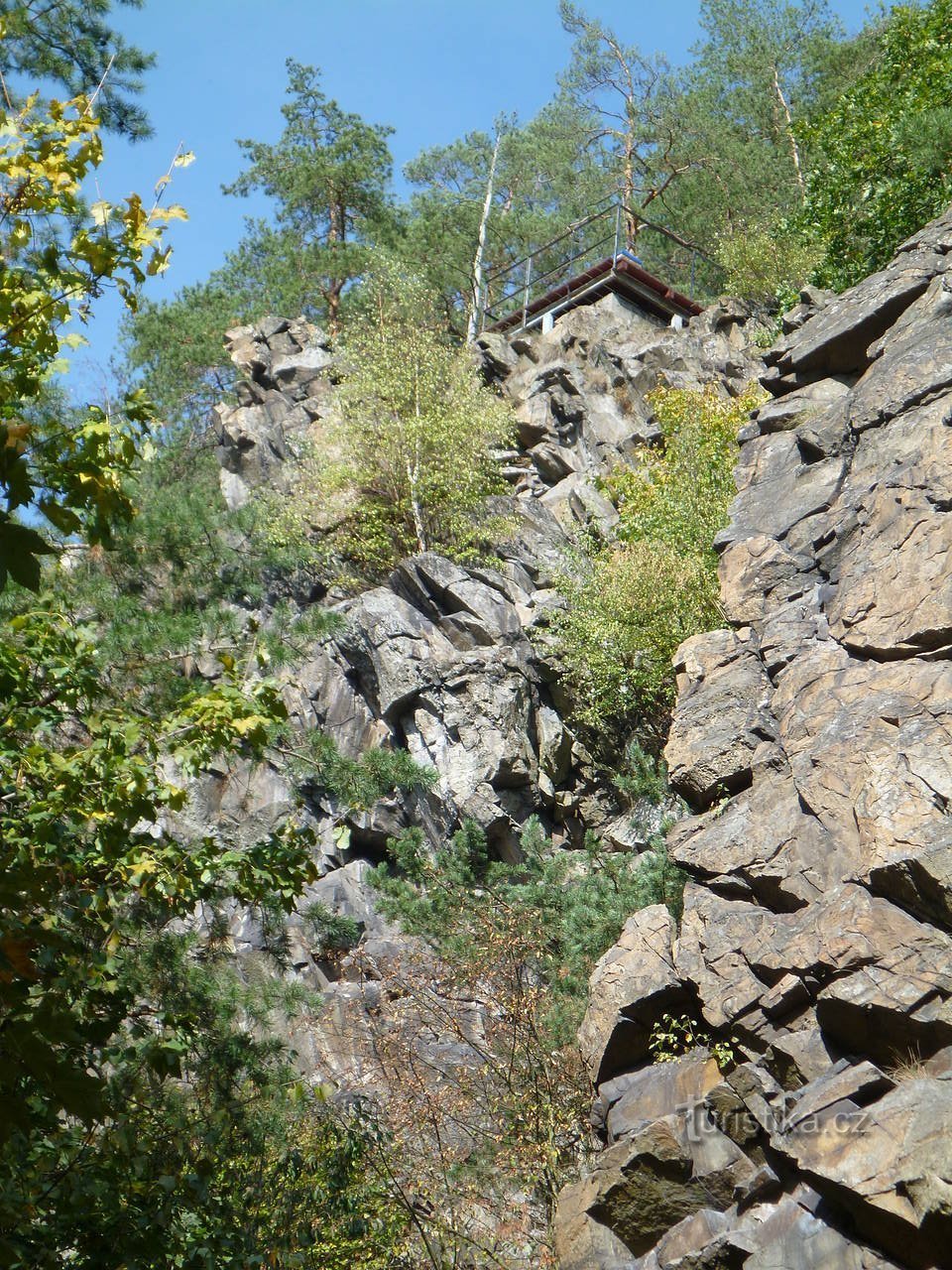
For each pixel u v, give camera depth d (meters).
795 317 16.62
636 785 16.50
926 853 7.87
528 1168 10.90
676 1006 9.65
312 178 35.59
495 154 38.16
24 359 6.47
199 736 7.88
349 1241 9.11
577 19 40.97
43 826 7.01
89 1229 6.10
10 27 14.20
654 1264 7.88
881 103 20.97
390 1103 12.19
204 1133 7.75
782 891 9.02
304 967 16.00
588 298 30.02
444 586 20.59
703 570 19.02
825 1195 7.23
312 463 23.47
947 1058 7.39
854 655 10.10
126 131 16.22
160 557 12.55
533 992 12.63
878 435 11.56
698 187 37.06
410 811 18.62
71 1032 3.73
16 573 3.28
